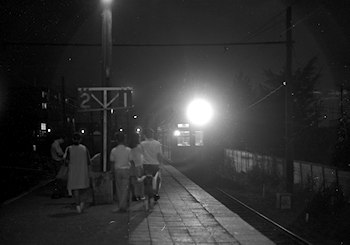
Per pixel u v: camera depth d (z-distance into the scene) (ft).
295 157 86.53
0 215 34.73
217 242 27.91
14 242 25.90
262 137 104.99
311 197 58.08
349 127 71.51
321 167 61.05
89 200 43.09
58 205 39.91
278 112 102.68
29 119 123.54
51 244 25.57
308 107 98.02
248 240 28.71
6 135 116.78
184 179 72.33
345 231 39.37
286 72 56.90
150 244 26.81
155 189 39.60
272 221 40.27
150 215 36.94
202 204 43.93
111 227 30.37
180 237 29.09
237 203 54.24
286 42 56.54
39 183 61.21
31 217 33.88
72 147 35.60
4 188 55.21
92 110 43.19
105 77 45.29
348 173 52.95
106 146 44.60
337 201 50.62
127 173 36.17
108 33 45.47
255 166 85.81
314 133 88.53
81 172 35.42
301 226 42.19
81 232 28.76
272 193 66.90
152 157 39.73
